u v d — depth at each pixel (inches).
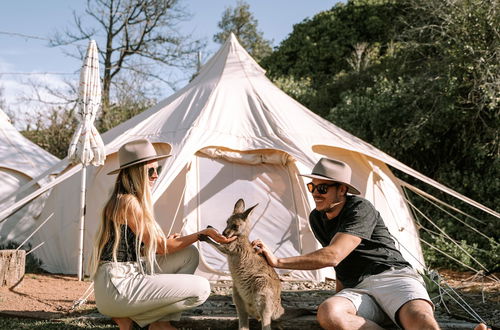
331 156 329.7
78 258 307.9
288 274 299.1
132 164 161.5
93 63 293.9
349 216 160.6
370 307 154.8
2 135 440.1
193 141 304.3
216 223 294.2
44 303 240.4
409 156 507.5
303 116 352.2
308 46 785.6
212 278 284.8
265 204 304.3
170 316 164.6
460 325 183.3
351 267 164.6
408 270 163.0
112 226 160.9
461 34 452.8
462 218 441.7
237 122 331.0
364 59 688.4
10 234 382.9
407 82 509.0
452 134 490.9
